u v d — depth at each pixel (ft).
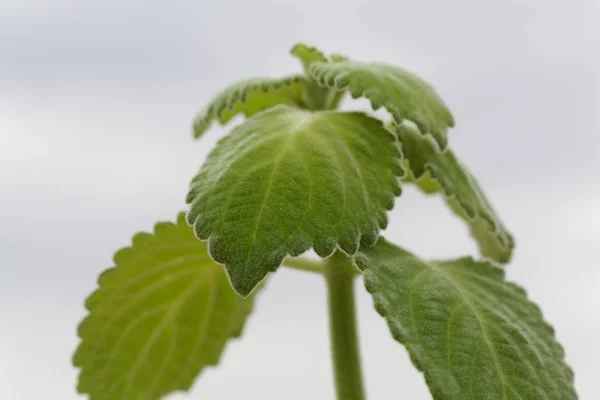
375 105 1.17
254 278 1.04
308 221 1.07
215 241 1.06
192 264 1.32
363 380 1.23
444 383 1.07
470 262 1.22
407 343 1.08
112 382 1.38
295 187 1.09
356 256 1.12
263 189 1.09
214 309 1.38
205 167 1.13
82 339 1.34
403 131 1.27
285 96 1.34
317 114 1.19
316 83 1.31
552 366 1.14
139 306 1.34
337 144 1.14
